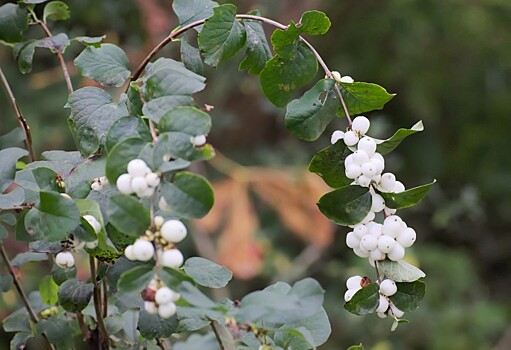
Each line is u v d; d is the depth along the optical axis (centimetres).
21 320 92
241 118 232
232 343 79
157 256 69
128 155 70
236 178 196
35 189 78
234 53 80
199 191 69
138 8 174
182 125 70
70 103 79
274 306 70
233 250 185
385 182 76
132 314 90
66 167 81
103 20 172
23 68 91
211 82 214
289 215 196
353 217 76
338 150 78
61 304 83
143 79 77
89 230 76
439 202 245
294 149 228
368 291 76
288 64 81
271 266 206
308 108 80
